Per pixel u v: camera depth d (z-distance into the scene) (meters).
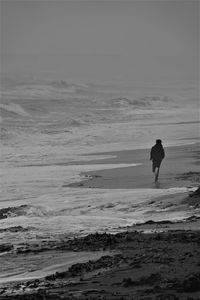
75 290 17.67
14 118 112.56
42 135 91.50
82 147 79.06
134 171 55.16
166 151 69.56
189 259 20.22
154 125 107.38
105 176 52.97
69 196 42.91
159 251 22.12
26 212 36.81
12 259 23.42
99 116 125.19
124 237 26.06
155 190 43.22
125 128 101.12
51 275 20.23
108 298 16.19
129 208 37.34
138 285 17.55
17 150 76.81
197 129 99.94
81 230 30.36
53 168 60.69
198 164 57.91
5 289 18.91
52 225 32.25
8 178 54.19
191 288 16.36
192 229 28.06
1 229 31.48
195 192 38.38
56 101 153.75
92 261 21.52
